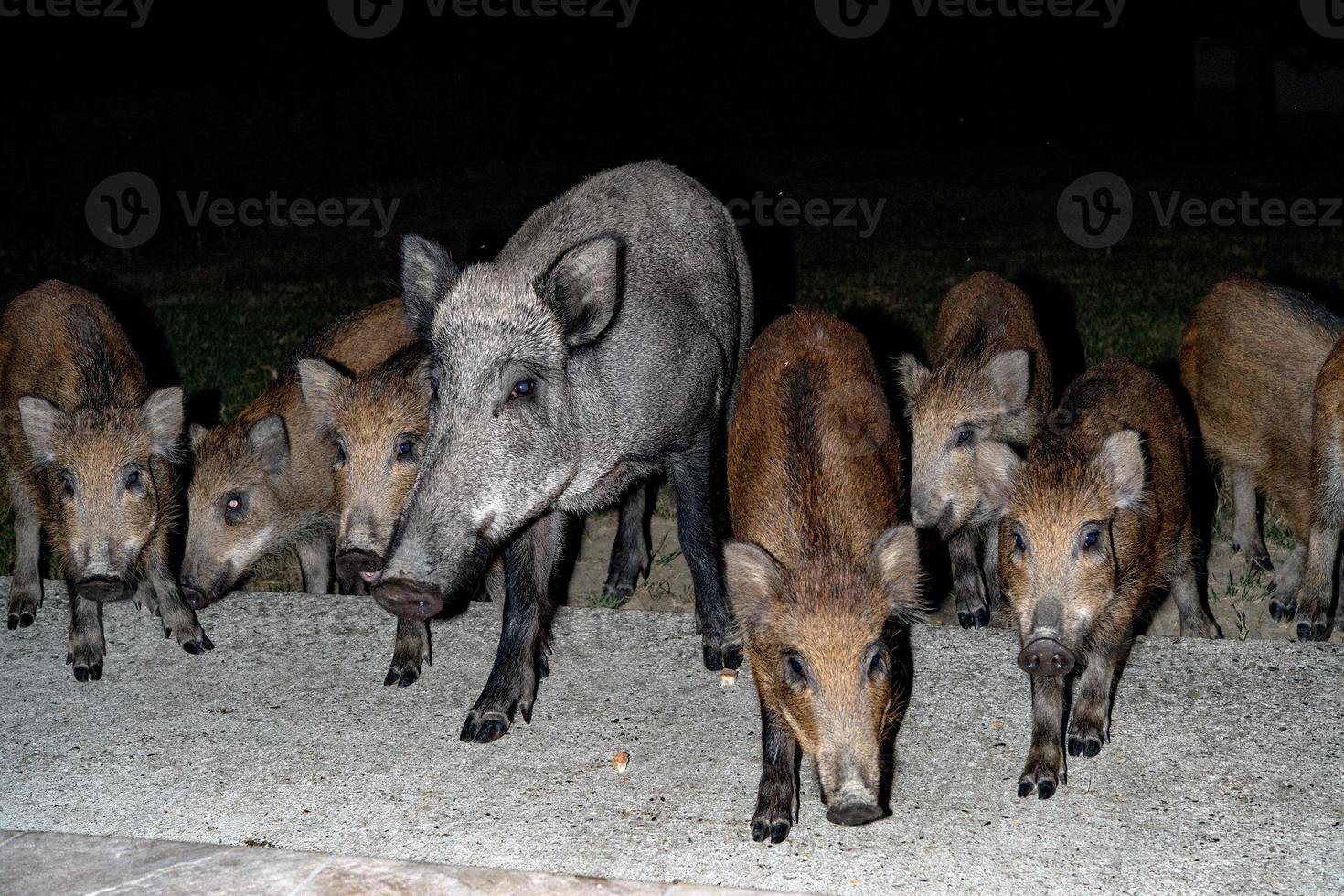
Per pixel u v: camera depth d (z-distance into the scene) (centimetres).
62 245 1570
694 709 561
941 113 2666
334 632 643
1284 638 658
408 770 524
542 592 578
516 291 522
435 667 607
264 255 1545
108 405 676
